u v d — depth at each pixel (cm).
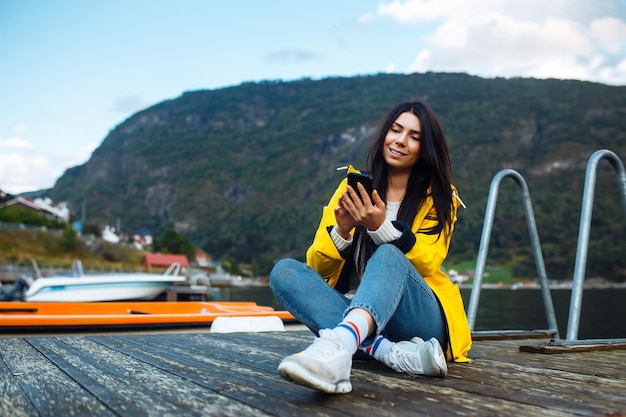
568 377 179
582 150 15500
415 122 204
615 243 9525
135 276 1323
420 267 192
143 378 177
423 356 175
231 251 15525
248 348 258
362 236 203
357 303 166
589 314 2331
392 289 172
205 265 10144
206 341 290
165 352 242
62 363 210
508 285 8556
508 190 12244
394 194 213
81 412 135
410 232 187
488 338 309
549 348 241
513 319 1994
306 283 193
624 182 298
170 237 10450
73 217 11262
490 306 2833
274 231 16000
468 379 175
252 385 165
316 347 147
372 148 215
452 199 205
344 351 150
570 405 139
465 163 15738
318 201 16312
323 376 143
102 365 204
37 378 180
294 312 196
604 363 213
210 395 152
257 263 12825
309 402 143
